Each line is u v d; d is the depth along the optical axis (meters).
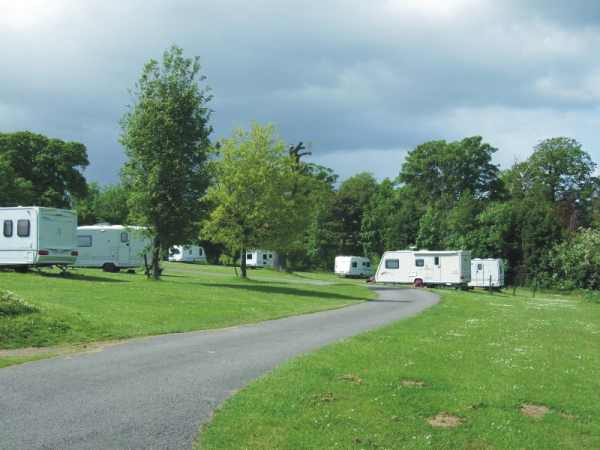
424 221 80.00
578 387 10.99
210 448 7.11
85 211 97.38
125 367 11.94
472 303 33.09
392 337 16.66
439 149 89.62
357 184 101.06
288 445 7.24
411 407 9.06
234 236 44.59
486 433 8.01
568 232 72.69
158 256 36.28
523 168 92.75
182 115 35.16
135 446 7.16
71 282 28.67
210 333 17.44
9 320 15.50
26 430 7.71
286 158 45.69
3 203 60.78
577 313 30.48
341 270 75.81
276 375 10.97
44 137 69.44
